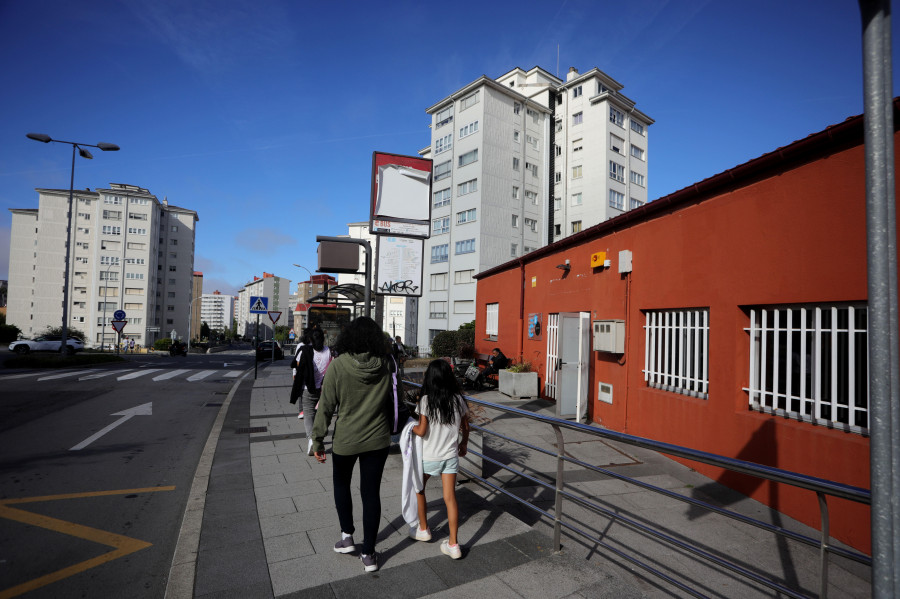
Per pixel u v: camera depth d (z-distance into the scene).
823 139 4.47
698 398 6.24
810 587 3.48
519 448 7.12
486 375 12.68
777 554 3.98
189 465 6.16
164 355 40.81
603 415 8.38
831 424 4.47
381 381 3.36
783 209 5.00
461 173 37.97
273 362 29.08
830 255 4.48
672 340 6.82
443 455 3.55
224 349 66.88
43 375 16.02
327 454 6.54
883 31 1.66
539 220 40.25
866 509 3.98
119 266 64.75
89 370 18.55
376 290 8.35
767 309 5.35
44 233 64.12
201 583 3.07
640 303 7.46
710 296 5.99
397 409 3.40
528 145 39.78
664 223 6.94
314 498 4.77
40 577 3.38
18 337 49.44
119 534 4.11
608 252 8.41
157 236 70.06
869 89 1.67
